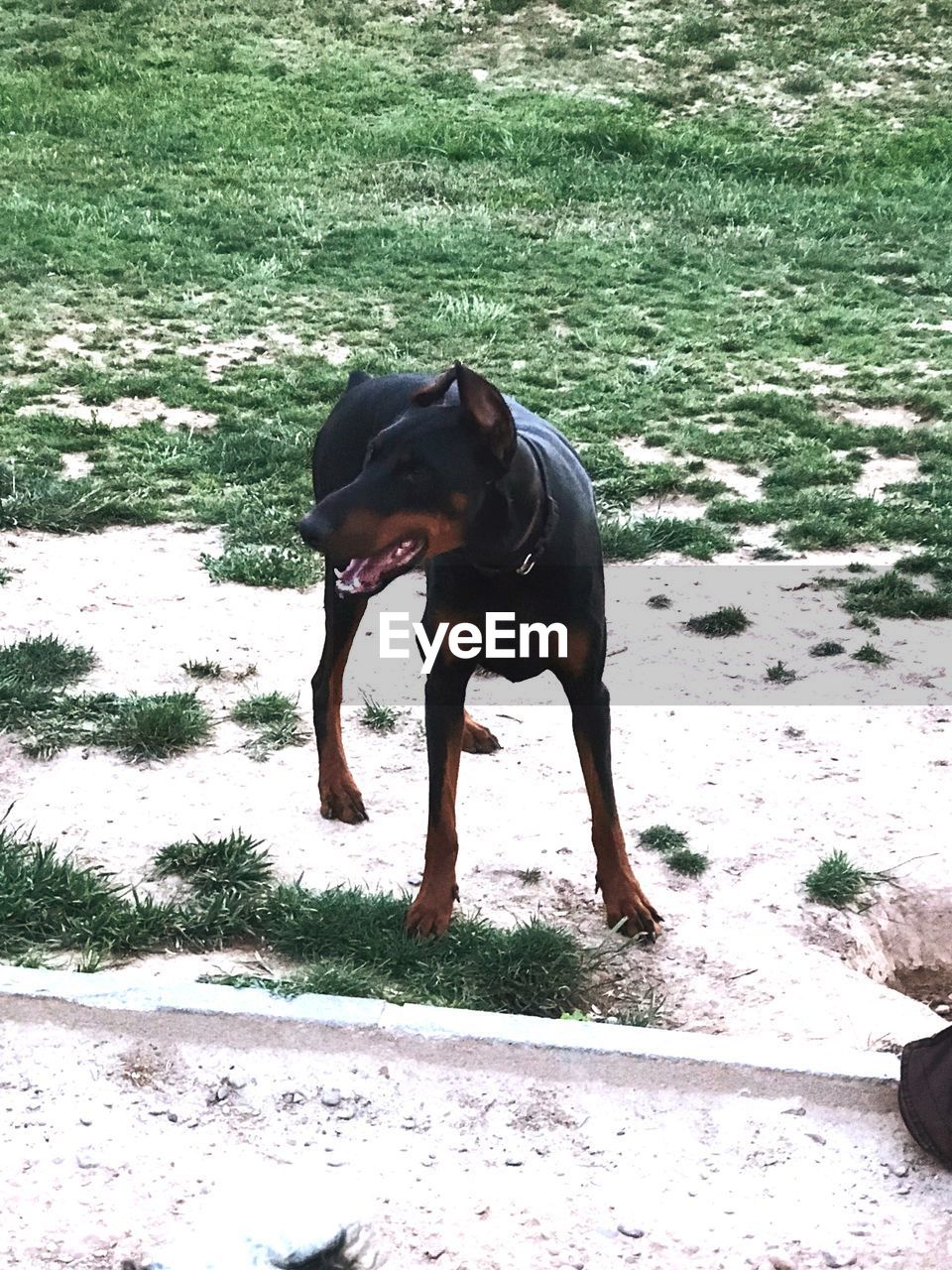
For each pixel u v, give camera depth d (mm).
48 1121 1883
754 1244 1752
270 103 8953
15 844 2482
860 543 3980
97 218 7031
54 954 2264
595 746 2385
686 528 3994
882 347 5762
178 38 9906
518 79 9578
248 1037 2010
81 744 2906
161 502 4148
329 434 2635
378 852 2594
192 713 2963
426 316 5996
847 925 2471
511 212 7516
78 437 4594
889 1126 1916
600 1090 1960
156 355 5441
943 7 10812
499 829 2684
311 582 3689
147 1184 1799
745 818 2748
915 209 7770
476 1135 1893
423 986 2227
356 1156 1853
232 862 2469
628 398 5117
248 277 6391
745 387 5293
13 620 3414
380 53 9891
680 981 2311
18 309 5867
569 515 2271
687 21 10484
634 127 8688
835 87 9633
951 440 4707
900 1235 1769
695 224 7422
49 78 9102
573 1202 1801
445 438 2115
